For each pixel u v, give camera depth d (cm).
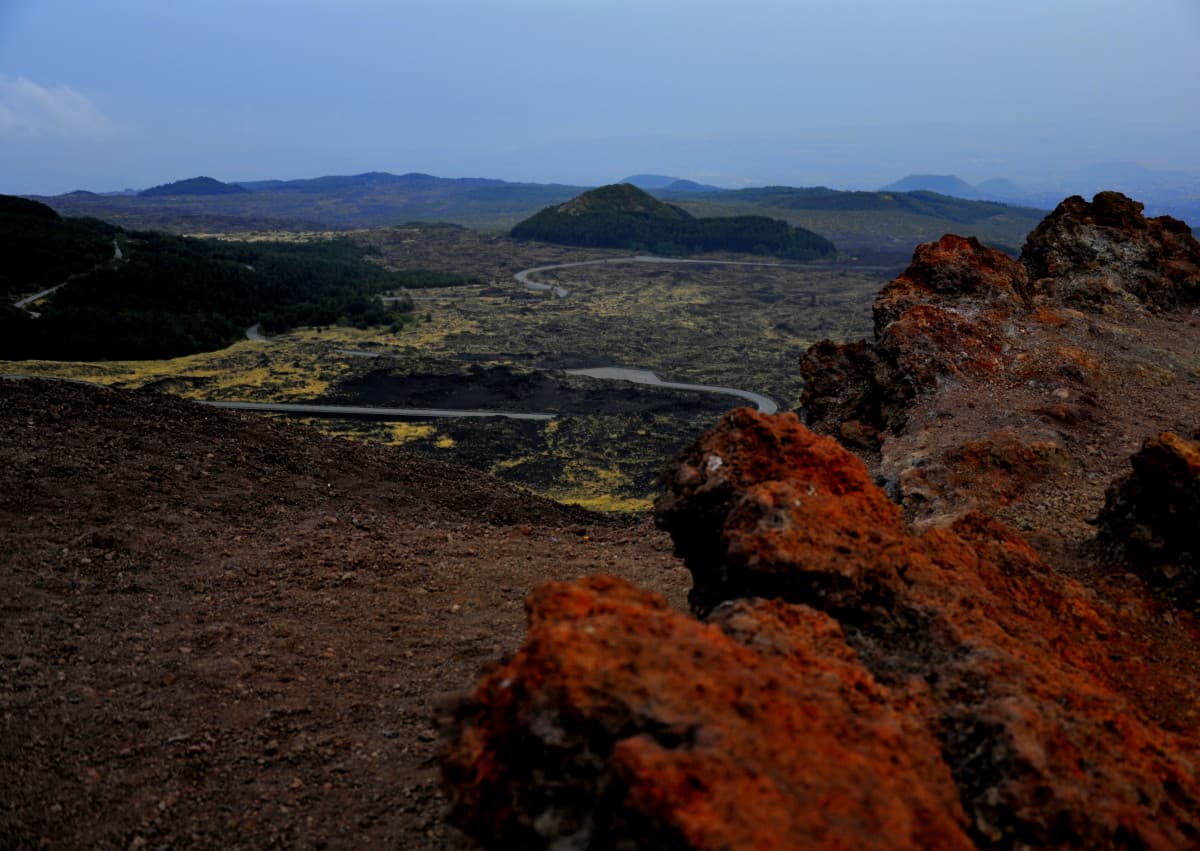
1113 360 2283
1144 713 852
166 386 7844
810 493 874
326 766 979
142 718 1055
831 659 665
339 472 2177
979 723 653
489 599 1482
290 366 8944
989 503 1588
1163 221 3259
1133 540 1272
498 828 520
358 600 1450
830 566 782
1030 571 1077
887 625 787
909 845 444
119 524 1627
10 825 862
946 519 1458
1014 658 734
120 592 1394
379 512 1958
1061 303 2795
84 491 1731
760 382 9300
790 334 13200
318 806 906
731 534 823
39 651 1184
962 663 727
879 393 2267
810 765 474
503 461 5806
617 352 11169
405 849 824
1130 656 1005
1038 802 596
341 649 1277
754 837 415
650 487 5166
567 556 1723
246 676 1176
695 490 941
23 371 7869
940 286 2584
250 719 1073
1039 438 1775
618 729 495
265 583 1488
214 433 2198
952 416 1959
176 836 860
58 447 1889
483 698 559
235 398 7500
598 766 493
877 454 2091
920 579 839
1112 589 1208
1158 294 2917
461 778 546
